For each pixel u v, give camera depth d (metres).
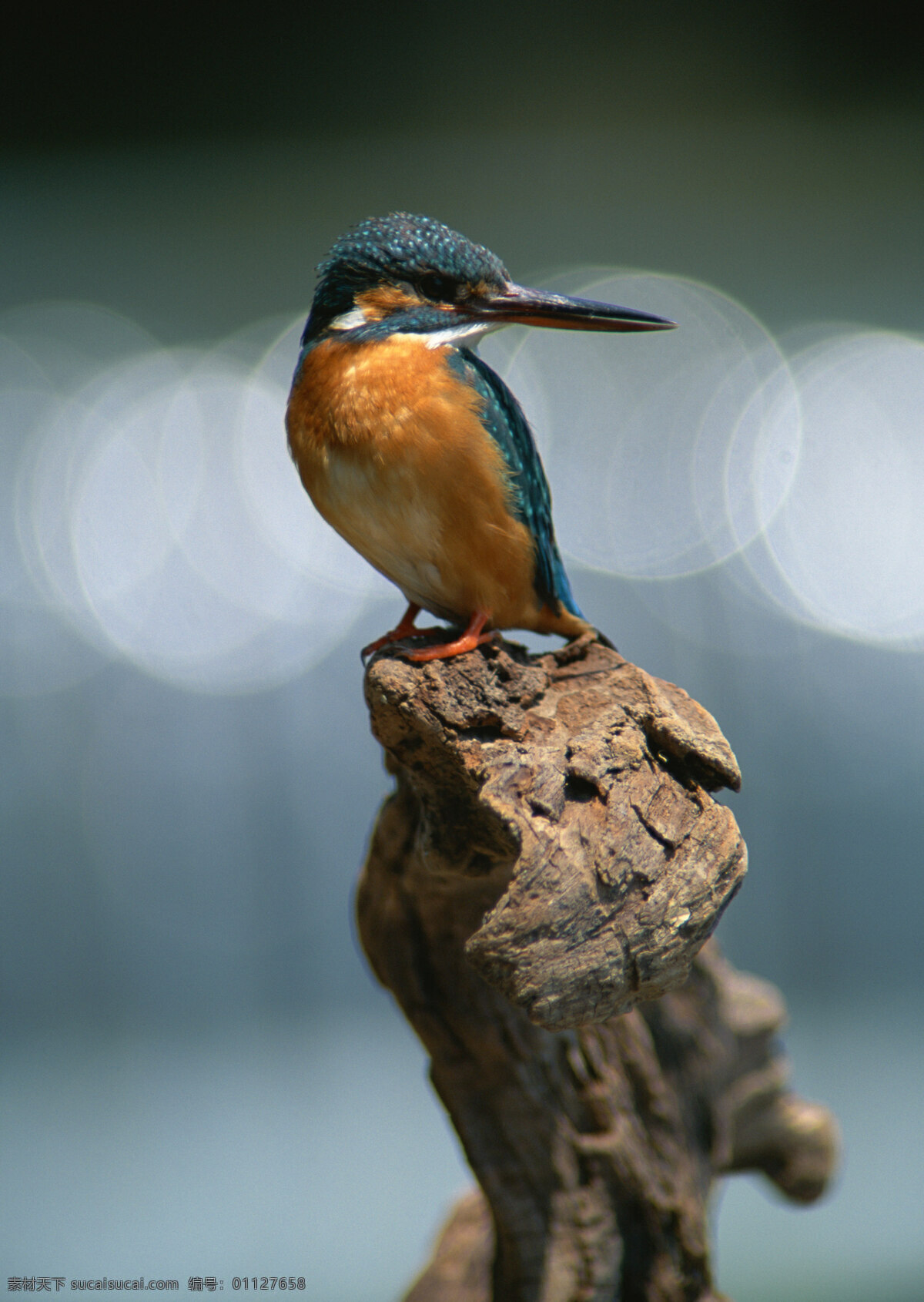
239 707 11.59
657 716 3.17
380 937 3.96
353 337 3.84
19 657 11.33
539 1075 3.92
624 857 2.81
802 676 11.54
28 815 11.23
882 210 11.77
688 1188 4.26
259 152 11.66
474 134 11.74
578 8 10.15
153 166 11.62
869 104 11.45
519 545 3.78
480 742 3.17
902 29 10.44
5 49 10.09
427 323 3.96
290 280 11.84
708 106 11.56
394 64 10.86
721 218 11.91
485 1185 4.02
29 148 11.38
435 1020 3.93
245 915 11.57
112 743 11.41
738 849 2.91
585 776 2.94
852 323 11.81
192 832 11.52
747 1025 5.53
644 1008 4.47
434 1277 5.06
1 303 11.51
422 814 3.55
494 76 11.10
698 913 2.83
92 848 11.34
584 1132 4.05
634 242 11.90
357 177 11.77
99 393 11.63
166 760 11.50
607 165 11.84
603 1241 3.97
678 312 11.80
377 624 11.75
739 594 11.52
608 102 11.50
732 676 11.52
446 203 11.87
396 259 3.94
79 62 10.38
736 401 11.68
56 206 11.61
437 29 10.39
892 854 11.52
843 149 11.72
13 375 11.48
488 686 3.24
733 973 5.82
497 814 2.86
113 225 11.68
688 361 11.75
